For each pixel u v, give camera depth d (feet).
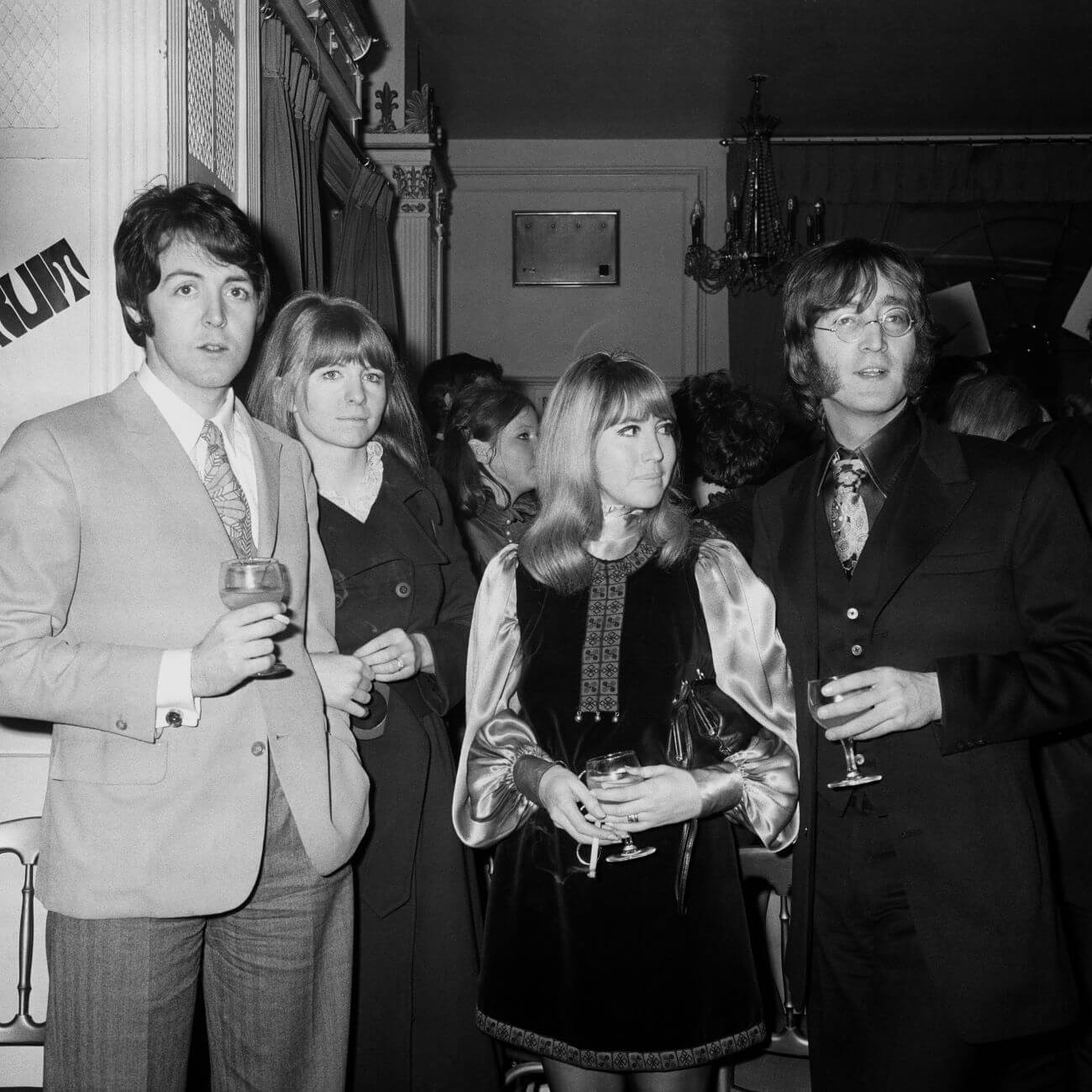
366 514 7.38
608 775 5.67
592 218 28.96
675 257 28.89
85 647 5.34
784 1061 7.13
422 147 19.22
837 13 21.47
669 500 6.52
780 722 6.22
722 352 28.78
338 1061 6.18
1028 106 26.84
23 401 7.54
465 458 10.19
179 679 5.27
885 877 5.77
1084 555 5.56
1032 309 28.55
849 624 5.86
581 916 6.07
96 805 5.45
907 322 5.80
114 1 7.56
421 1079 6.91
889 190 28.71
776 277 23.40
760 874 6.95
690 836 6.02
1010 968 5.40
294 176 11.25
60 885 5.43
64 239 7.56
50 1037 5.52
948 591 5.66
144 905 5.42
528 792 6.12
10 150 7.56
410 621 7.27
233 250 5.74
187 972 5.71
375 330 7.28
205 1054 7.82
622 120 27.50
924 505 5.74
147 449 5.68
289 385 7.21
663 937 5.99
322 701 6.12
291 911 5.93
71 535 5.45
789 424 11.98
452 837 7.09
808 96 26.00
